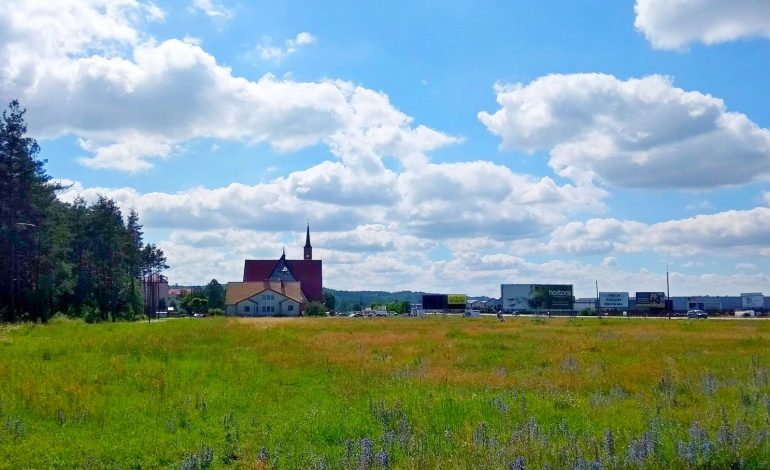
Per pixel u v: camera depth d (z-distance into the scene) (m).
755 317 103.31
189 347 28.94
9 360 22.20
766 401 13.20
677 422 12.09
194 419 13.72
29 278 61.72
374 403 14.36
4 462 10.20
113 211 81.75
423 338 40.12
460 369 23.34
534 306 119.25
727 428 10.24
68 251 73.19
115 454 10.80
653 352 29.17
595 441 10.02
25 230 57.84
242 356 26.62
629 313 116.25
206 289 152.12
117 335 34.34
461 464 9.17
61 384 17.19
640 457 9.17
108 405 15.05
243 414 14.36
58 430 12.50
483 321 75.12
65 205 80.06
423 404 14.35
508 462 9.10
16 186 56.84
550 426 12.03
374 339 38.97
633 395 16.75
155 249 112.81
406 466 9.38
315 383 19.58
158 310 140.62
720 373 20.38
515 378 20.22
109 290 84.38
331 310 142.88
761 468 8.95
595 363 24.16
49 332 37.62
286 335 39.44
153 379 18.84
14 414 13.64
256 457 10.20
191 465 9.96
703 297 127.38
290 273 140.00
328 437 11.88
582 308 125.81
